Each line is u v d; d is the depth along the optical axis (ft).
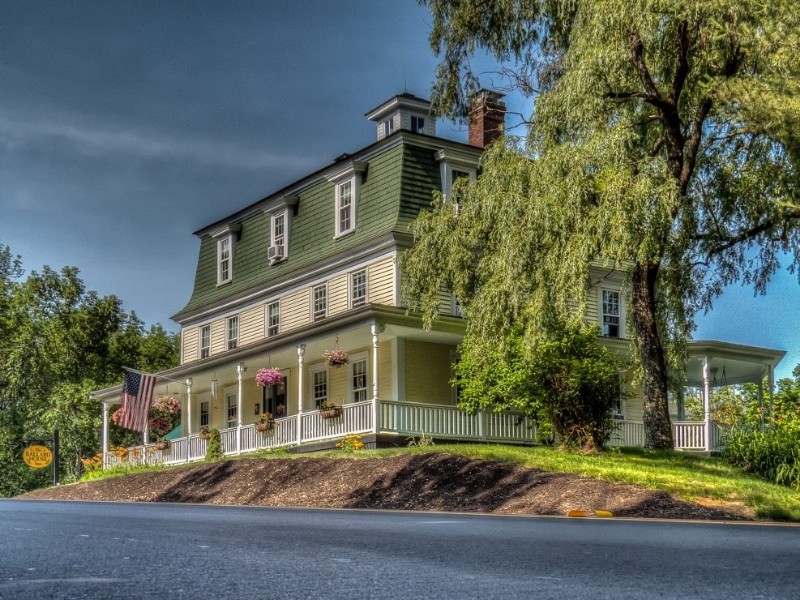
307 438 91.91
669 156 68.49
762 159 70.64
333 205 107.14
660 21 62.54
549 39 73.46
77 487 88.53
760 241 74.28
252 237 120.88
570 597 11.76
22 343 153.69
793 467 64.49
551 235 62.03
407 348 93.45
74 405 151.84
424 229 74.13
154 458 112.47
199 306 126.52
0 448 152.76
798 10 56.59
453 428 87.61
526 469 57.47
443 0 76.28
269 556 16.80
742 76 62.75
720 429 88.33
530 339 62.39
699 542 21.62
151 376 92.89
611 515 44.83
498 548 18.98
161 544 19.33
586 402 69.31
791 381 135.54
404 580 13.38
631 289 79.46
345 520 30.89
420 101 115.14
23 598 10.97
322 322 90.58
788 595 12.16
